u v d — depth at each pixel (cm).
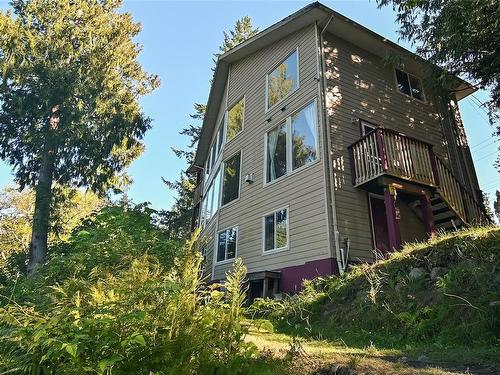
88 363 182
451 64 1019
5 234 2948
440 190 861
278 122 1105
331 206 845
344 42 1074
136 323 201
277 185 1030
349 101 1002
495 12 854
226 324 231
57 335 186
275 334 519
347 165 911
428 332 415
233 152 1326
